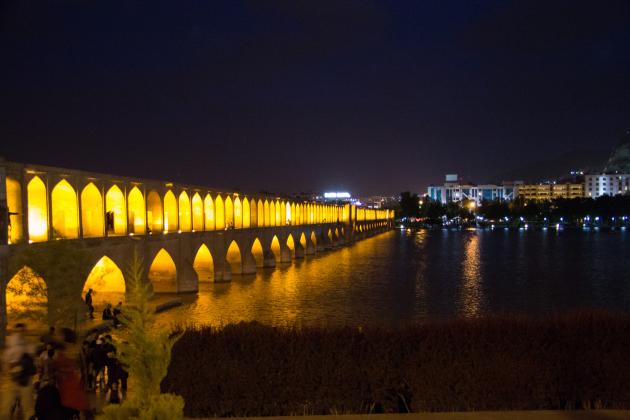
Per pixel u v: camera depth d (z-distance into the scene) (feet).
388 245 328.49
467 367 33.17
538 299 121.19
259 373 32.99
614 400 33.53
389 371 33.19
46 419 30.42
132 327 24.35
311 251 255.50
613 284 146.72
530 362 33.27
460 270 182.19
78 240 86.53
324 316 98.37
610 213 491.72
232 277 157.89
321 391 33.12
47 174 83.35
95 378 43.27
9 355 40.34
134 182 110.73
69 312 64.69
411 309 107.04
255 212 187.52
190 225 137.39
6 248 65.72
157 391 23.97
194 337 33.30
